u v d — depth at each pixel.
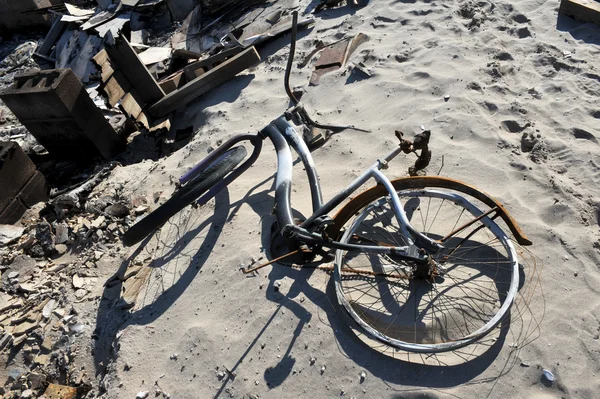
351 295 2.98
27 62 8.04
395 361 2.63
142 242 3.85
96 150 5.25
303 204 3.61
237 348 2.88
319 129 4.22
